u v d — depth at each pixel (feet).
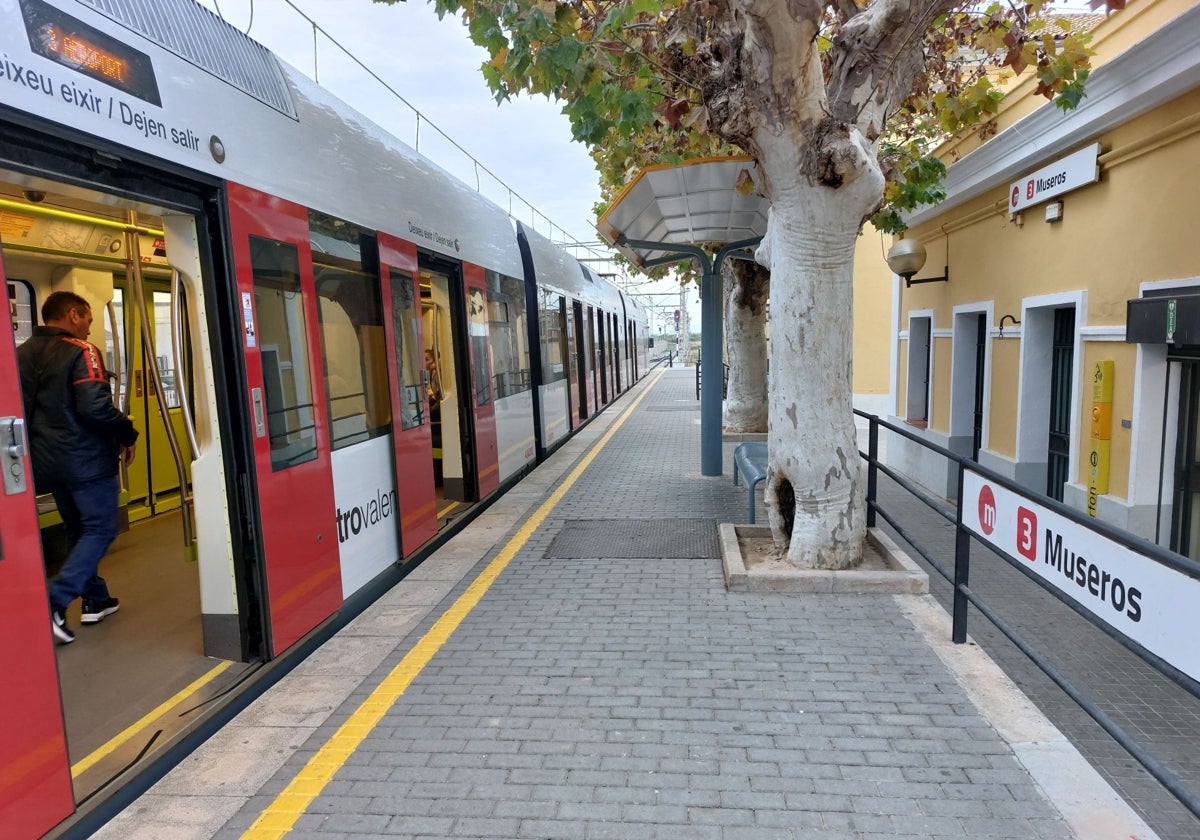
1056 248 22.86
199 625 14.60
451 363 24.82
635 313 99.45
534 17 16.06
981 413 30.01
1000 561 21.36
